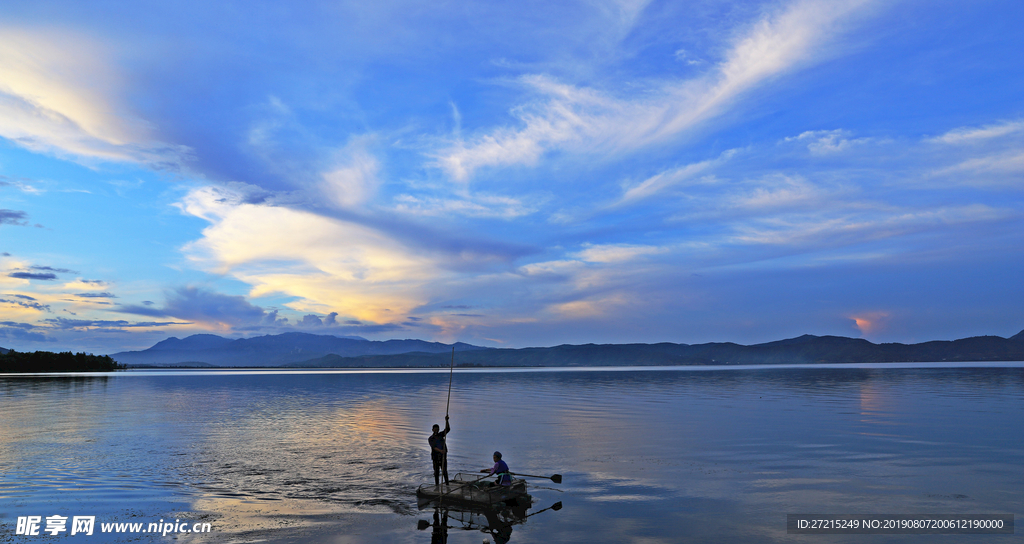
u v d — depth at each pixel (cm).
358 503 1622
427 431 3138
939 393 6028
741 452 2403
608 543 1279
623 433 3016
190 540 1308
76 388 8044
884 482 1844
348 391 7738
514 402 5419
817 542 1284
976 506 1563
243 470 2052
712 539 1310
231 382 11650
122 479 1909
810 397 5694
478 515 1509
